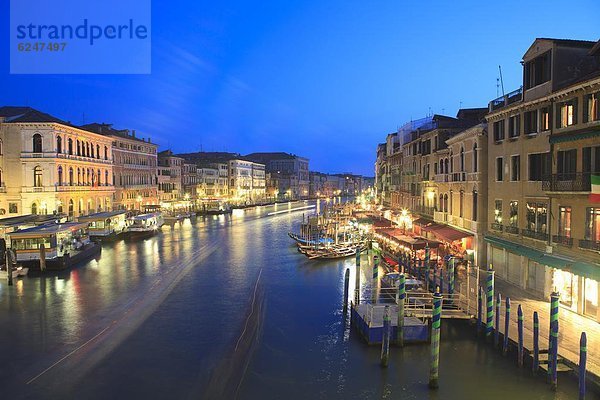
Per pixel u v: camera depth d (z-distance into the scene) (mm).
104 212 55906
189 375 16969
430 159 39281
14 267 32750
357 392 15695
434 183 37812
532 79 22641
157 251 44812
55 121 49562
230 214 95938
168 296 27656
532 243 22594
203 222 77500
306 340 20359
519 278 23984
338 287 30078
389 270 32406
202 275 33719
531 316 19312
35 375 16953
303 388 15977
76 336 20797
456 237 29766
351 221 53125
